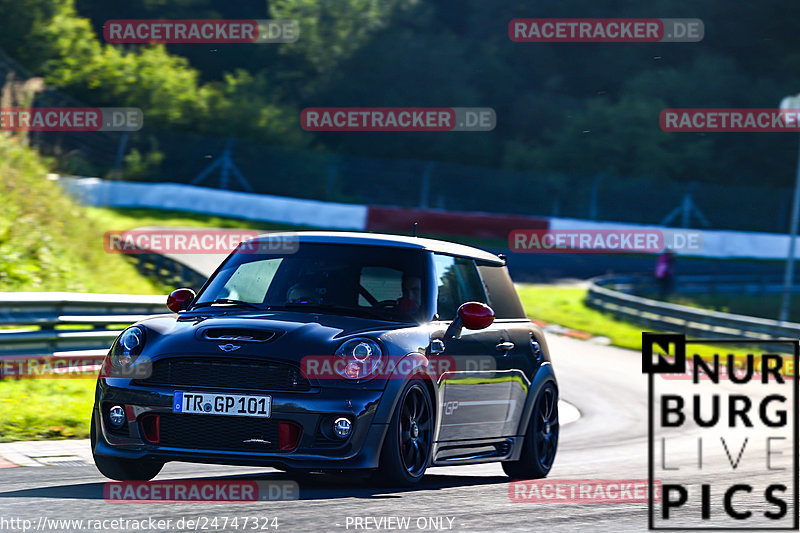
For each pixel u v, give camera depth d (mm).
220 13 187500
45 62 138000
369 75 182125
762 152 189875
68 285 54906
